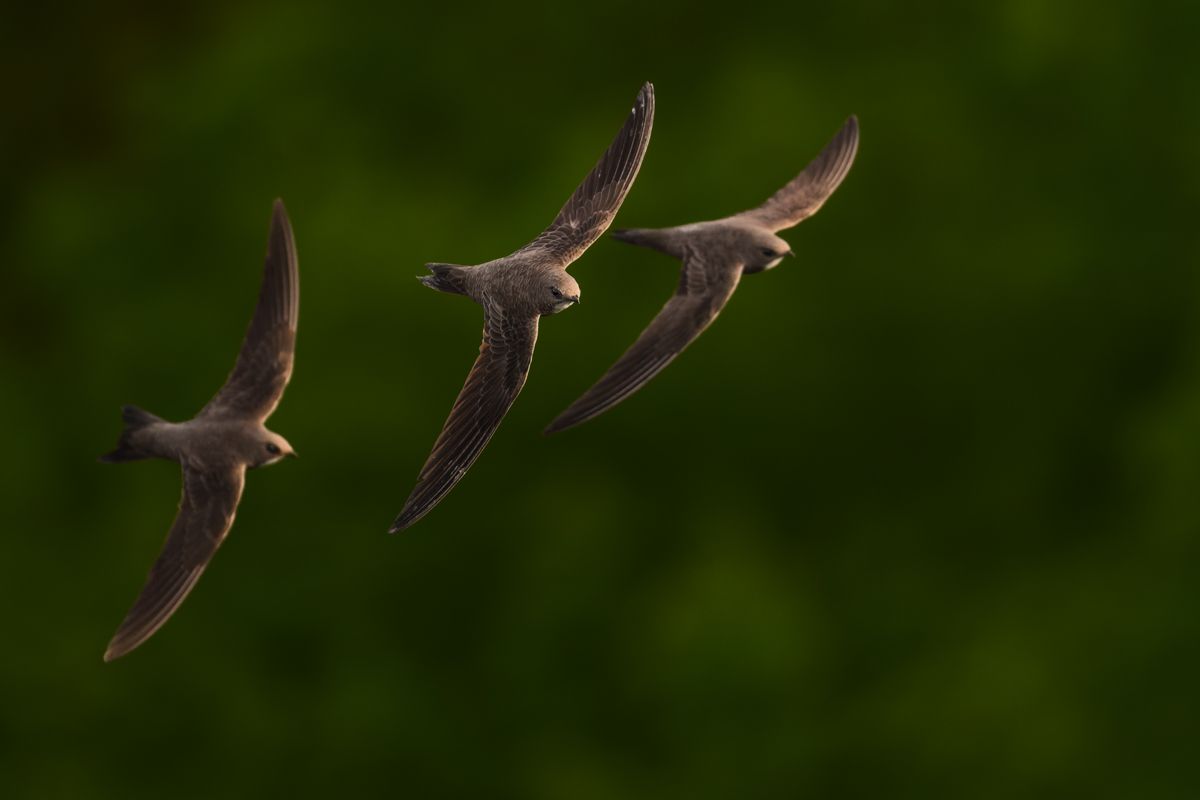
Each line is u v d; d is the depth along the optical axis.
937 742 20.42
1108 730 20.41
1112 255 22.44
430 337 21.56
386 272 21.61
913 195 22.31
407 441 21.52
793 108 22.03
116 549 22.73
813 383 21.84
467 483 22.03
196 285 23.16
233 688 22.08
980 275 21.89
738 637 20.42
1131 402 22.73
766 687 20.52
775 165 21.33
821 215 21.92
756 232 12.48
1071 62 22.88
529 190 22.09
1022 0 22.84
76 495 23.86
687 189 21.38
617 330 21.17
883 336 21.97
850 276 21.83
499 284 10.64
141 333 22.88
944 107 22.88
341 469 21.72
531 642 21.59
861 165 22.16
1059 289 22.12
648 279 21.27
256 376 11.32
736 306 21.50
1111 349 22.58
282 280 11.48
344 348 21.67
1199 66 22.78
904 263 21.86
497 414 10.34
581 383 21.34
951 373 22.20
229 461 10.98
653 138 23.11
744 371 21.61
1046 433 22.62
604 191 11.23
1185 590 20.50
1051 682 20.44
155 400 22.61
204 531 10.80
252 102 24.19
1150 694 20.33
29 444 23.59
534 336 10.46
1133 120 22.97
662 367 11.94
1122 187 22.80
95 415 23.06
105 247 24.16
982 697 20.31
